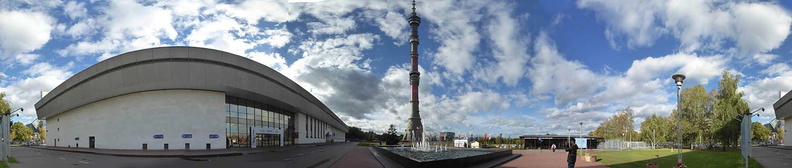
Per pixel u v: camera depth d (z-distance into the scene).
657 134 63.19
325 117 99.44
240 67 48.84
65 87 55.88
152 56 44.22
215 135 47.84
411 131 127.38
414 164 18.45
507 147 68.12
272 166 25.25
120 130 46.94
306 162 28.22
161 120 45.53
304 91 71.94
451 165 19.64
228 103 52.97
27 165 25.66
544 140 65.12
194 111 46.56
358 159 31.41
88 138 53.31
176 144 45.22
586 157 29.31
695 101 52.31
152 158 32.66
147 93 46.28
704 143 58.59
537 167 23.89
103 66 46.88
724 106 45.84
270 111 64.12
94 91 48.66
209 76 45.69
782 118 72.75
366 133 183.62
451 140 89.62
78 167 24.59
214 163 27.50
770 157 31.84
